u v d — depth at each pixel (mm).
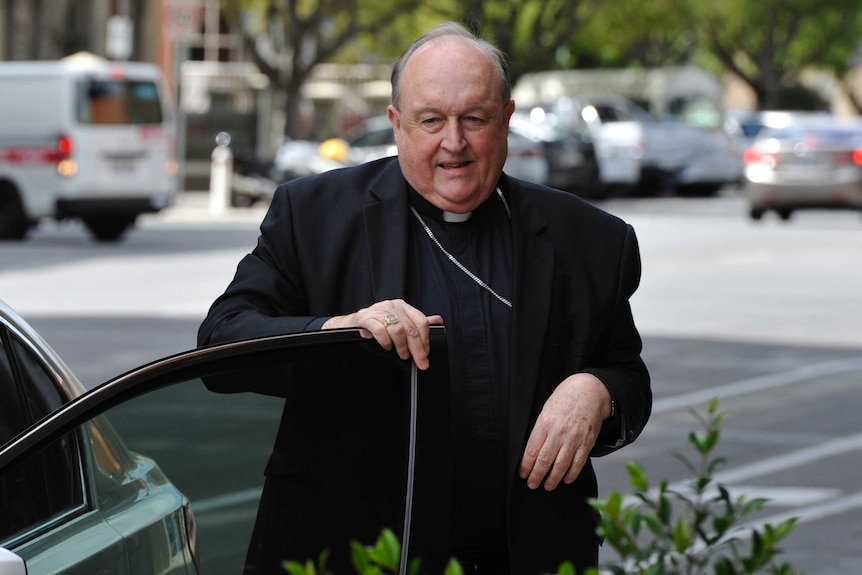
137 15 65500
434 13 72250
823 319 23250
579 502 5461
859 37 109438
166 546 4461
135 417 4480
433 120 5359
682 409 16656
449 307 5449
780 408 16750
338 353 4723
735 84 147375
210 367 4555
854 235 38688
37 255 31234
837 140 42812
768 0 99562
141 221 43281
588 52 93625
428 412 4836
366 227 5484
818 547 11406
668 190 61938
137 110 35531
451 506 4832
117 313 22609
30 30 59750
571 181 52906
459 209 5445
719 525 5473
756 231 40062
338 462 4699
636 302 24844
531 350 5391
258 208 50781
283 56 59219
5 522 4336
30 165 34812
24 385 5781
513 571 5348
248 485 4578
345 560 4672
